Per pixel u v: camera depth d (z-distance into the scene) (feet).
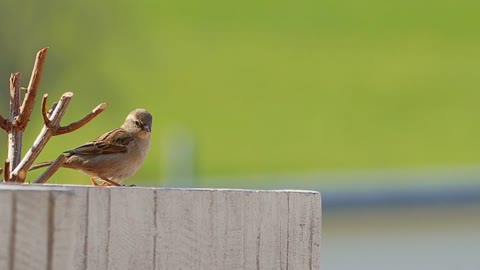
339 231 42.16
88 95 74.59
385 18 140.46
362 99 112.57
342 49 129.90
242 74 122.21
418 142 97.14
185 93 113.19
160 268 14.35
